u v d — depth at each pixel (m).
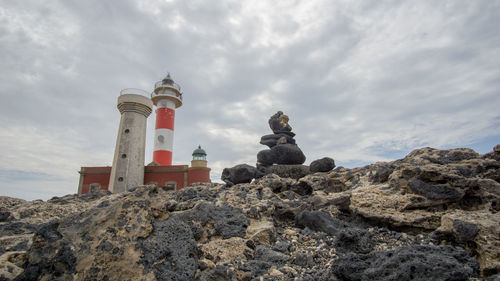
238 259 5.69
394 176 8.18
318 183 11.82
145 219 4.78
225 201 9.34
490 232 4.54
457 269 3.58
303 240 6.74
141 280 4.04
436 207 6.86
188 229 5.11
